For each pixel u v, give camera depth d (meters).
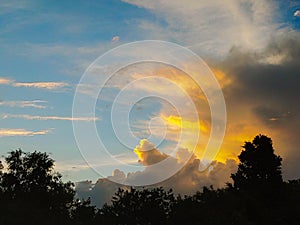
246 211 69.69
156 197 83.31
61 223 78.44
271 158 75.69
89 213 82.56
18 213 73.50
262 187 73.44
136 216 81.75
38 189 80.69
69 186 84.75
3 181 81.31
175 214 78.19
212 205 75.88
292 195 74.06
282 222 68.25
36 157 83.06
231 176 78.81
